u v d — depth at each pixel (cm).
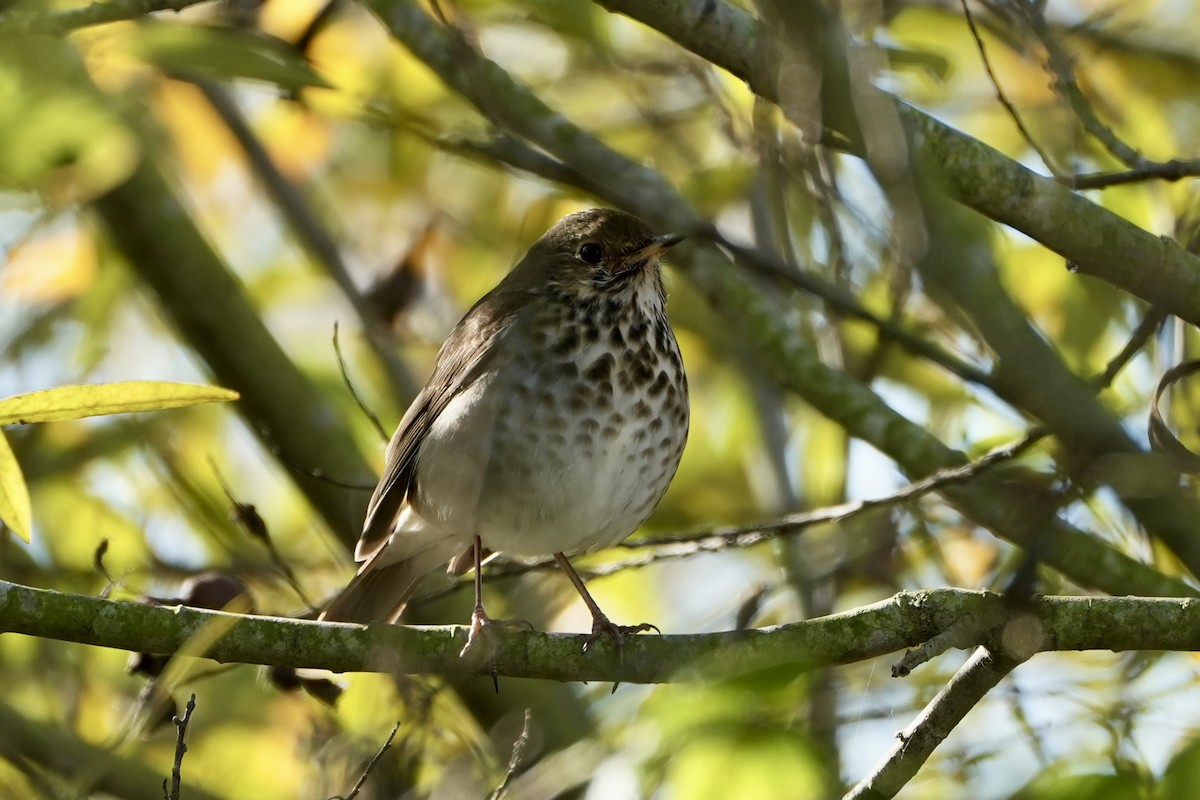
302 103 1196
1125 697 1010
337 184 1531
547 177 1149
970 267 759
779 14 729
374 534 1122
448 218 1484
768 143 1075
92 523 1365
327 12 1245
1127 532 1146
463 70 1102
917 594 873
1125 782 761
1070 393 790
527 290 1102
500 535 1076
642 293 1081
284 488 1492
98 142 963
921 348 933
